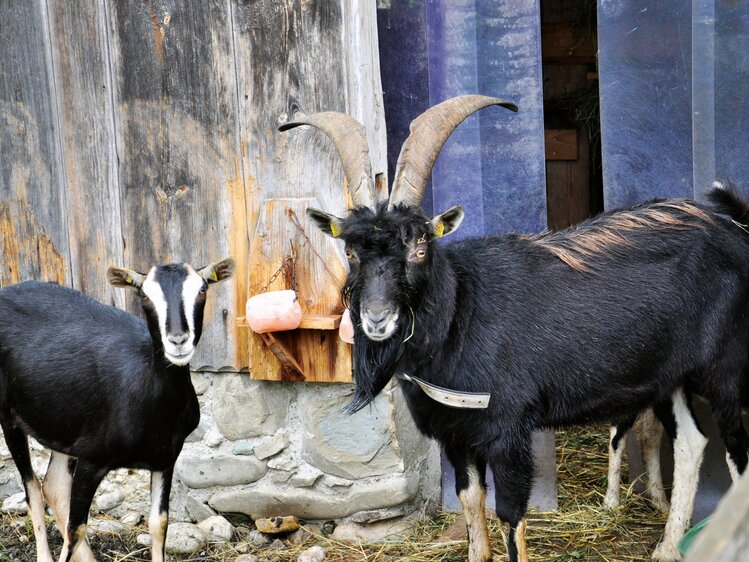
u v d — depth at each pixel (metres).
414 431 4.81
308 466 4.77
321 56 4.50
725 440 4.27
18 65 4.99
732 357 4.18
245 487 4.89
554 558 4.35
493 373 3.84
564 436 6.07
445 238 4.89
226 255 4.82
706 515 4.87
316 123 4.07
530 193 4.79
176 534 4.56
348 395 4.63
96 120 4.92
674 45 4.53
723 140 4.52
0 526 4.87
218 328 4.81
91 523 4.78
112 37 4.82
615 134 4.70
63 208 5.05
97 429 3.91
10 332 4.25
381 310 3.43
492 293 3.92
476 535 4.12
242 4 4.58
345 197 4.55
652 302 4.02
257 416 4.80
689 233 4.13
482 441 3.92
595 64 6.70
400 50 4.94
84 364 3.98
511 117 4.73
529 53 4.64
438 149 3.84
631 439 5.17
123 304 5.04
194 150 4.79
